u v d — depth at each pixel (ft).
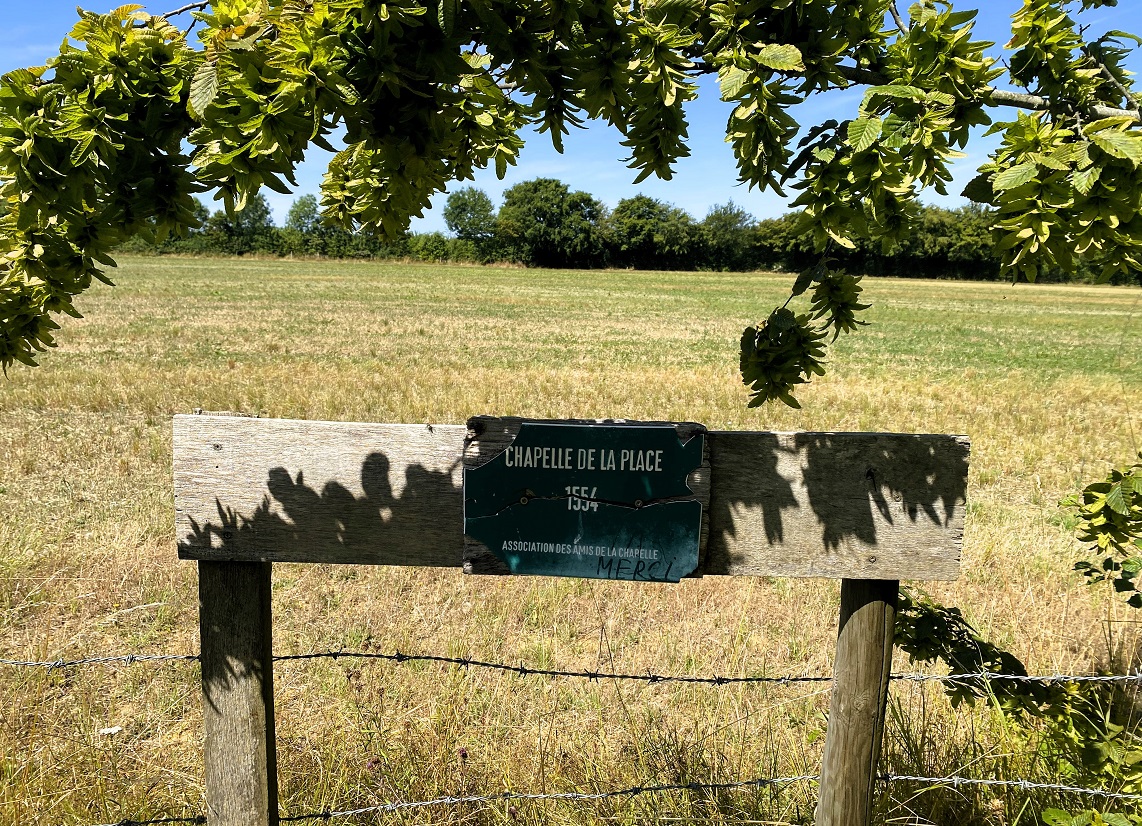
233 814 7.39
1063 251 5.38
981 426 40.42
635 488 6.59
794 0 5.49
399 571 19.70
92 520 22.88
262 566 7.11
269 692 7.38
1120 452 35.22
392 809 9.43
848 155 5.36
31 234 5.42
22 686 13.48
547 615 17.47
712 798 9.82
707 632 16.84
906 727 11.00
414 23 4.50
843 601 7.25
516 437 6.54
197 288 136.77
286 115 4.56
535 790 10.39
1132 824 8.00
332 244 309.83
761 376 7.11
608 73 5.57
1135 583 18.79
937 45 5.37
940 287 240.94
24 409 38.09
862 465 6.72
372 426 6.72
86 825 9.44
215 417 6.73
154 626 16.47
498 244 345.72
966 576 20.39
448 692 13.06
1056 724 9.52
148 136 5.19
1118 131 4.94
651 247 338.95
